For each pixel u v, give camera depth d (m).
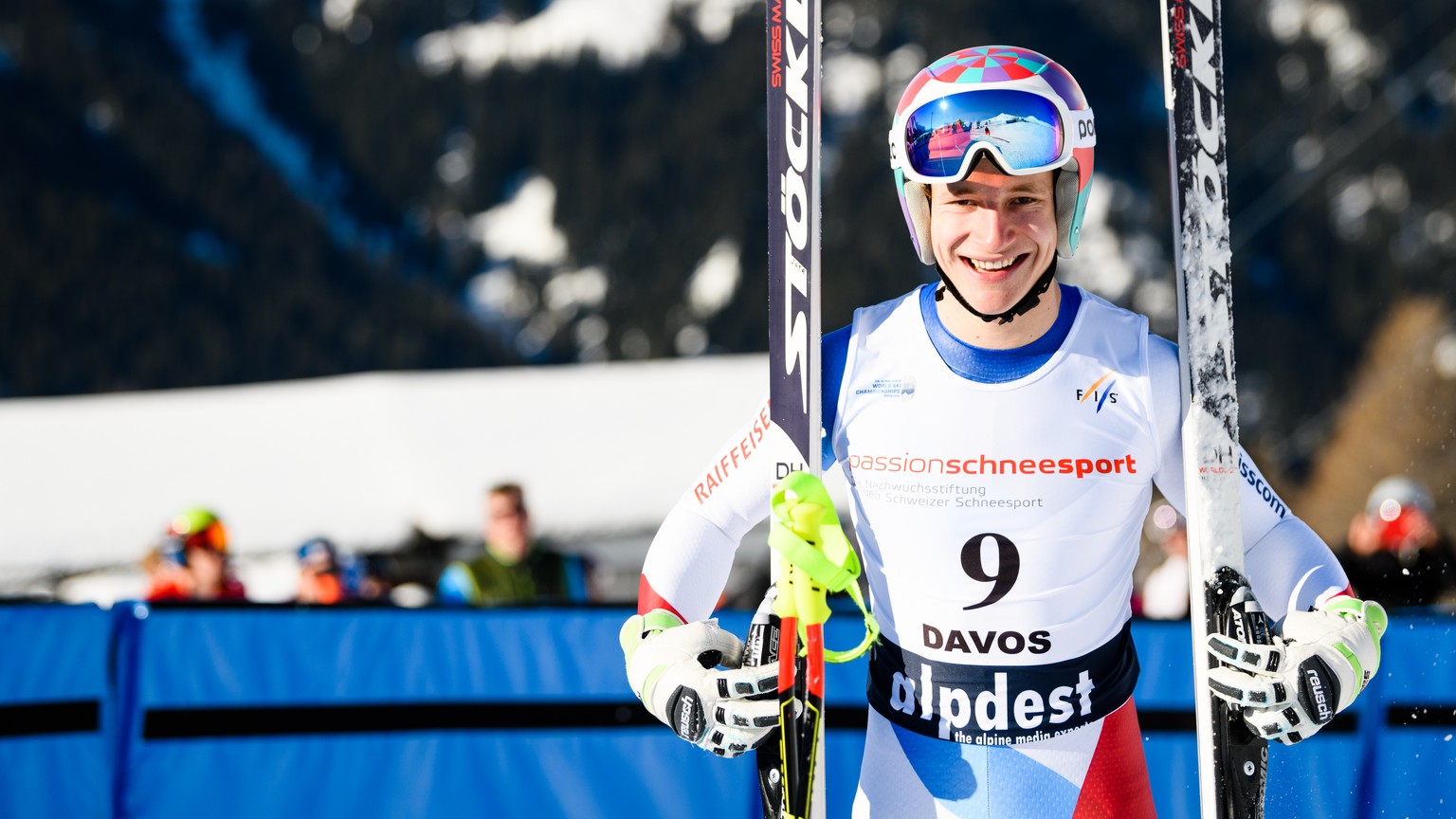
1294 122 134.25
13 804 6.58
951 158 3.45
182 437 22.86
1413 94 133.12
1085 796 3.54
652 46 151.88
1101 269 118.38
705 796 7.18
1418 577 8.92
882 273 112.00
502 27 155.62
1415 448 38.03
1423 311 82.56
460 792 7.09
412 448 21.70
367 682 7.08
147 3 150.25
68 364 104.25
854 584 3.46
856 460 3.67
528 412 23.19
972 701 3.56
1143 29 145.62
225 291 115.50
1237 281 118.19
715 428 22.97
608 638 7.23
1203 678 3.50
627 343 131.25
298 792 6.96
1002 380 3.54
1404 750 6.98
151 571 10.94
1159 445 3.56
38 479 21.75
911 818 3.61
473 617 7.19
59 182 118.81
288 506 20.56
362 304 124.25
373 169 148.38
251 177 134.50
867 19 143.00
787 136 3.78
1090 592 3.56
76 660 6.77
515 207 145.62
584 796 7.15
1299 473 71.00
